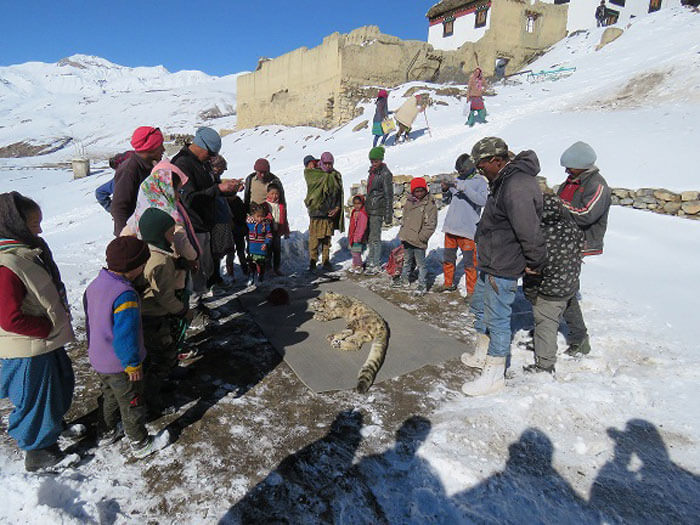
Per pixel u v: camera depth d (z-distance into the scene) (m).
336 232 8.27
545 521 2.22
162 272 2.88
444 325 4.75
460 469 2.52
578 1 28.27
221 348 4.13
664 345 3.94
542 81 19.81
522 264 3.13
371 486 2.49
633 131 9.58
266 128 27.59
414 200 5.46
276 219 6.24
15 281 2.19
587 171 3.77
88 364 3.75
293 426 2.99
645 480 2.49
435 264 6.79
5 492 2.22
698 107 10.20
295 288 5.88
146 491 2.41
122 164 3.58
